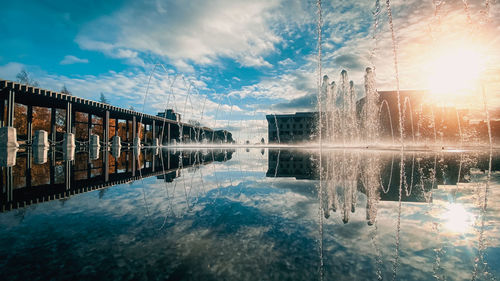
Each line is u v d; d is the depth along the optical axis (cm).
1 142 1540
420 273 109
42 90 1798
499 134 3678
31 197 279
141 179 438
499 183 393
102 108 2419
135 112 2994
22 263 116
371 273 109
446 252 133
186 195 287
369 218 196
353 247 138
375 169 604
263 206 233
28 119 2177
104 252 129
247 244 140
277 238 150
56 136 2522
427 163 767
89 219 189
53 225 175
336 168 634
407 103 3838
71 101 2061
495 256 128
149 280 101
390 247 138
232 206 232
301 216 200
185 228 168
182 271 109
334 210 220
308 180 420
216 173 534
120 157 1165
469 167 643
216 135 6912
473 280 102
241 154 1514
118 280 100
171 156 1283
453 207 238
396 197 286
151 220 186
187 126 4853
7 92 1650
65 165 737
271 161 909
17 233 158
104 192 309
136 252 129
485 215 208
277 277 104
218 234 156
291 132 5247
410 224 182
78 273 107
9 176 488
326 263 118
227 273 107
